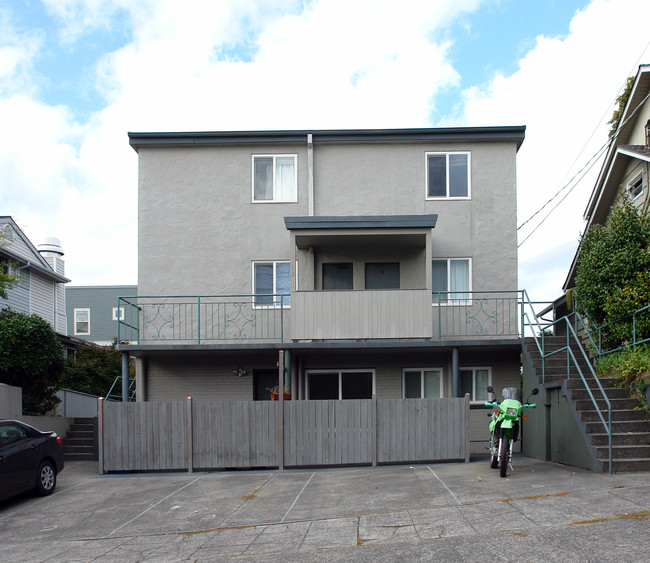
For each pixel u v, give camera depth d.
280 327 15.49
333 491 9.77
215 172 16.27
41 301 26.25
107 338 37.19
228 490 10.45
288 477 11.38
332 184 16.14
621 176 19.30
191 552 7.09
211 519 8.56
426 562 6.03
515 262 15.77
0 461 9.76
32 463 10.46
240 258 16.02
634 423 10.20
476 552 6.17
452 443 12.22
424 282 15.77
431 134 16.00
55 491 11.09
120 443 12.41
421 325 14.02
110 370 25.89
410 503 8.51
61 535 8.26
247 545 7.18
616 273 12.74
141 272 16.05
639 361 11.09
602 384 11.34
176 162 16.31
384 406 12.30
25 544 7.95
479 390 15.64
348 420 12.28
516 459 12.37
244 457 12.25
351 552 6.55
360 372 15.91
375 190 16.06
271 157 16.30
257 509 8.94
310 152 16.02
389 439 12.22
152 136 16.16
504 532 6.73
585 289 13.51
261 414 12.34
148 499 10.07
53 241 31.77
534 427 12.61
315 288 15.80
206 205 16.20
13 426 10.58
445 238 15.85
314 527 7.70
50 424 16.52
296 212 16.08
